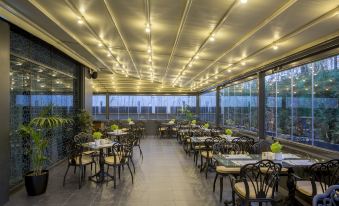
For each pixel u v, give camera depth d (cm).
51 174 552
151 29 450
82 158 524
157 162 675
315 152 437
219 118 1112
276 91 585
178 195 420
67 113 728
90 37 532
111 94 1552
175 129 1211
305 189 327
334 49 384
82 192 434
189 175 545
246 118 782
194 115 1534
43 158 436
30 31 446
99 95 1552
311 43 412
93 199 402
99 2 349
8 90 392
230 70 753
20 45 471
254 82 715
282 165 344
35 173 432
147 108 1592
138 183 486
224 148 511
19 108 470
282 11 300
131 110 1577
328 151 406
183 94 1584
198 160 699
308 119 463
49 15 407
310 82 457
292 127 518
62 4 366
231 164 356
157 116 1595
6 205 377
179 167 618
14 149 451
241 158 398
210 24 388
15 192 435
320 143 431
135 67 905
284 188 453
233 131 860
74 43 577
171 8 351
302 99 483
